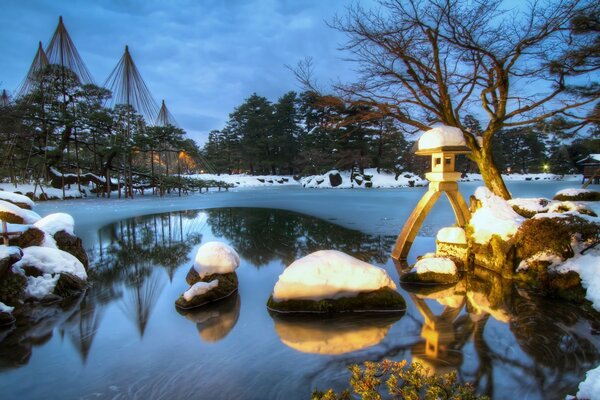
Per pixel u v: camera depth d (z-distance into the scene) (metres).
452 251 6.59
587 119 7.99
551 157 43.34
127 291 5.66
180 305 4.93
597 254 5.09
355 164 42.41
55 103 21.73
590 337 3.81
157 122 30.78
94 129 23.12
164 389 3.03
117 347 3.81
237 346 3.77
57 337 4.09
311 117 41.97
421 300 5.04
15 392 3.05
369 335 3.98
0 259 4.72
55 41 21.33
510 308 4.67
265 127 48.88
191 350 3.71
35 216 6.93
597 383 2.24
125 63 23.47
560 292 4.95
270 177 46.66
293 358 3.49
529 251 5.51
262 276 6.30
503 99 8.06
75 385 3.13
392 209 15.77
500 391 2.89
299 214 14.65
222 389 3.01
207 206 18.00
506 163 54.25
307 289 4.69
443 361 3.38
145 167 31.86
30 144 22.05
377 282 4.75
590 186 26.72
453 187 6.88
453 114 8.80
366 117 9.13
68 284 5.52
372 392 2.08
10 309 4.54
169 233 10.68
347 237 9.55
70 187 24.17
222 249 5.59
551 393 2.85
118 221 13.05
